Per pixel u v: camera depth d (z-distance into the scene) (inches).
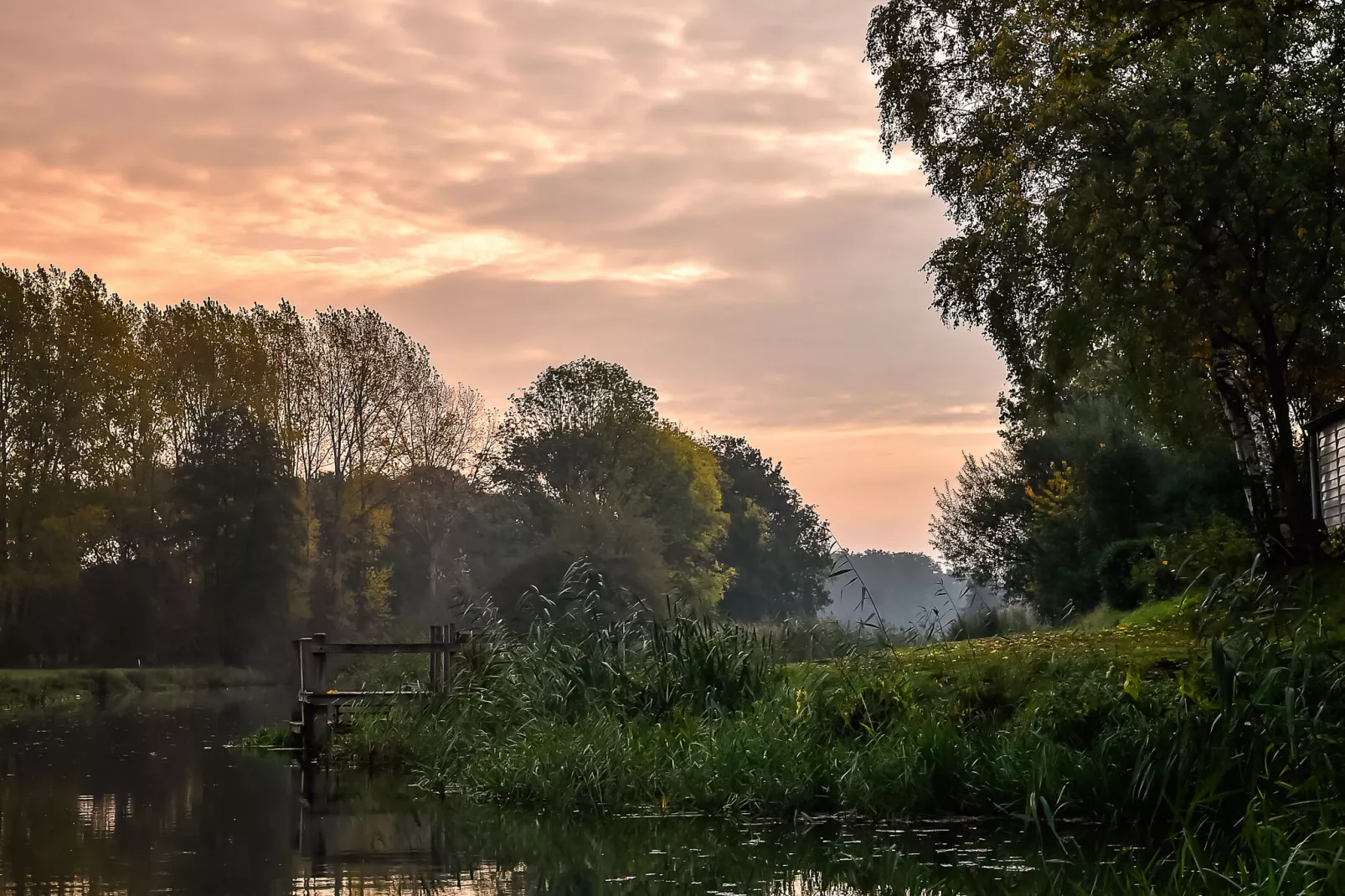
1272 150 738.2
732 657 514.9
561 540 2016.5
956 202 1021.2
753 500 3983.8
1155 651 462.0
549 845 362.6
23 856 350.3
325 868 329.7
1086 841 342.0
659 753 450.9
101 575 2146.9
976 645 545.3
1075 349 874.8
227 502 2283.5
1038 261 950.4
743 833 375.9
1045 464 1589.6
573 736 475.5
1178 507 1130.0
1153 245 756.0
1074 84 551.5
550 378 2578.7
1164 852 319.0
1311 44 767.7
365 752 620.1
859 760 413.1
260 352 2314.2
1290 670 329.7
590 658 532.7
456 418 2427.4
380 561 2598.4
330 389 2357.3
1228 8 542.0
